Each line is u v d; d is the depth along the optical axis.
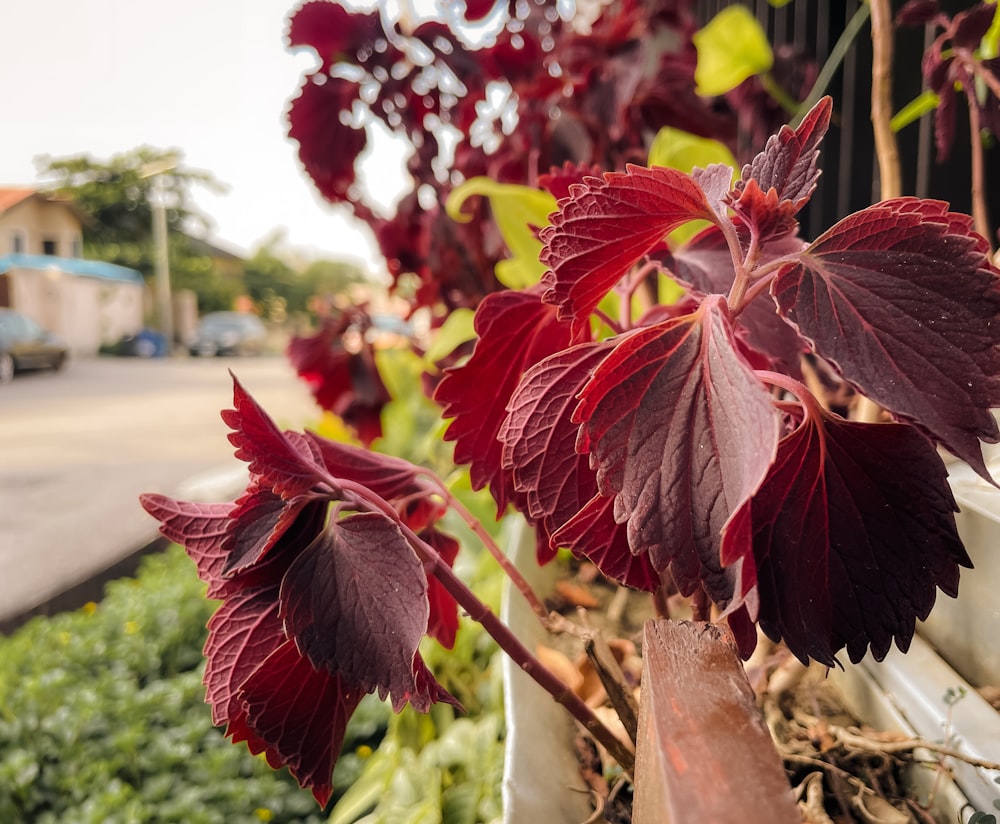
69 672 1.75
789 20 1.22
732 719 0.20
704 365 0.23
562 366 0.28
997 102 0.50
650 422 0.23
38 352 8.37
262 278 15.09
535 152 0.82
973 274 0.23
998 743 0.32
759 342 0.34
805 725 0.42
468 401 0.36
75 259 12.23
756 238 0.24
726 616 0.24
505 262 0.80
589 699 0.46
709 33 0.86
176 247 13.59
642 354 0.24
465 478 0.83
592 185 0.25
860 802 0.35
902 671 0.39
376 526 0.28
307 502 0.28
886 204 0.24
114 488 3.66
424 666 0.26
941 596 0.41
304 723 0.28
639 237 0.26
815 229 1.04
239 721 0.29
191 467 4.13
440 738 0.77
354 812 0.83
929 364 0.22
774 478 0.25
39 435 5.11
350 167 0.90
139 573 2.53
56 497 3.52
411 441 1.57
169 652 1.89
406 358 1.66
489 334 0.35
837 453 0.25
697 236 0.37
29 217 11.48
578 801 0.37
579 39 0.83
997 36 0.60
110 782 1.41
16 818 1.37
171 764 1.45
